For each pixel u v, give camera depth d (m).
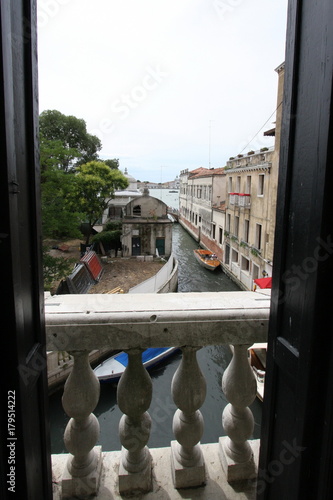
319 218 1.06
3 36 0.89
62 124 25.94
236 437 1.86
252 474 1.91
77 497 1.80
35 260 1.20
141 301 1.82
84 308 1.71
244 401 1.81
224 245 28.95
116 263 27.00
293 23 1.21
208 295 1.96
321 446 1.15
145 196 29.84
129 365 1.72
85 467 1.83
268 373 1.47
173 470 1.90
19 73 1.05
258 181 20.86
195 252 34.12
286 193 1.30
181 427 1.80
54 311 1.67
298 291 1.22
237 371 1.82
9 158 0.94
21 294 1.06
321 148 1.05
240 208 24.30
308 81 1.14
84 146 27.75
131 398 1.70
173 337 1.68
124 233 28.97
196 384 1.74
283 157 1.31
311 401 1.16
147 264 27.08
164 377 11.48
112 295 1.93
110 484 1.87
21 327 1.05
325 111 1.03
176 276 25.27
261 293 2.01
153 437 8.58
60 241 29.34
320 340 1.12
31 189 1.16
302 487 1.23
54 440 9.05
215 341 1.72
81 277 19.86
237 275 25.09
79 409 1.69
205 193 38.44
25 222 1.12
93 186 23.36
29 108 1.12
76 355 1.68
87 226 31.36
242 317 1.71
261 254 20.20
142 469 1.83
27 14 1.08
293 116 1.24
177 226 59.22
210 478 1.92
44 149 14.30
